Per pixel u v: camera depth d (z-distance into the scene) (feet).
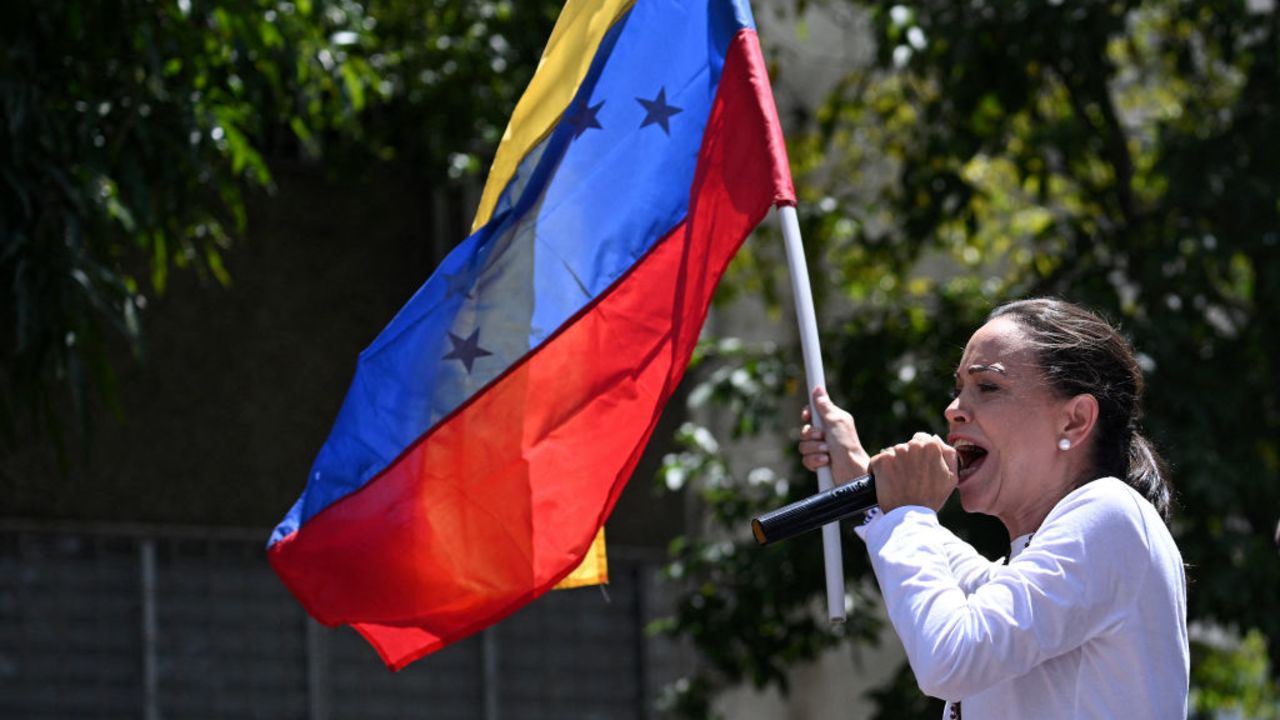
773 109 44.91
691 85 46.42
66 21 82.07
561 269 46.16
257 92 88.69
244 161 87.66
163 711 112.88
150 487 114.83
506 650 121.60
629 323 45.60
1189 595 99.40
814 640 109.29
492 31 117.91
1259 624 100.42
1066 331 32.17
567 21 47.78
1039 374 31.91
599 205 46.32
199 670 114.32
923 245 124.16
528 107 47.55
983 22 105.60
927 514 31.04
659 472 109.29
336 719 116.57
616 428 45.50
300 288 119.96
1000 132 111.04
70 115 81.15
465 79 117.08
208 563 115.65
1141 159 121.19
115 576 113.50
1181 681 29.53
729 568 108.27
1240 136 108.37
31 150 79.25
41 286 78.13
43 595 111.65
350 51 104.58
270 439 117.91
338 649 117.50
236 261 118.73
